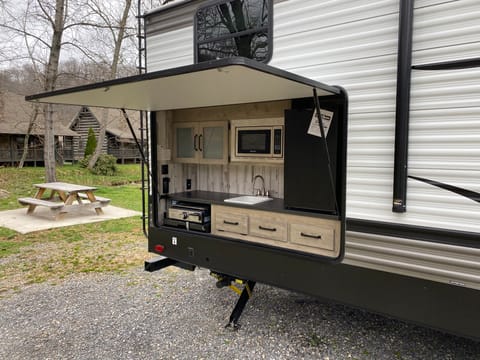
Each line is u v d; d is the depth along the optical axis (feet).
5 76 38.52
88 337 7.75
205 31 8.63
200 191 11.53
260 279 7.77
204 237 8.73
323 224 7.33
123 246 14.98
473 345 7.38
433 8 5.37
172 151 11.09
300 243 7.71
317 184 7.38
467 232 5.22
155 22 9.61
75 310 9.07
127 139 63.57
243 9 7.90
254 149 9.56
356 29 6.24
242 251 8.04
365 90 6.17
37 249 14.51
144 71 10.01
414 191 5.66
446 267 5.44
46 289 10.46
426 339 7.61
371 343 7.45
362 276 6.35
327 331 7.93
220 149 10.27
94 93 7.12
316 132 7.32
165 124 10.80
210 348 7.28
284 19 7.23
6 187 33.47
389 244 5.98
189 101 8.31
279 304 9.27
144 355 7.05
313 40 6.81
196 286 10.58
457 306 5.39
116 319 8.56
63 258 13.38
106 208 23.94
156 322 8.39
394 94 5.85
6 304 9.43
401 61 5.61
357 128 6.29
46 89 29.30
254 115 9.59
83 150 63.05
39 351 7.23
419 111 5.55
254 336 7.73
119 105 9.10
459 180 5.27
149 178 10.11
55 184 23.41
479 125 5.09
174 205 10.27
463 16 5.15
